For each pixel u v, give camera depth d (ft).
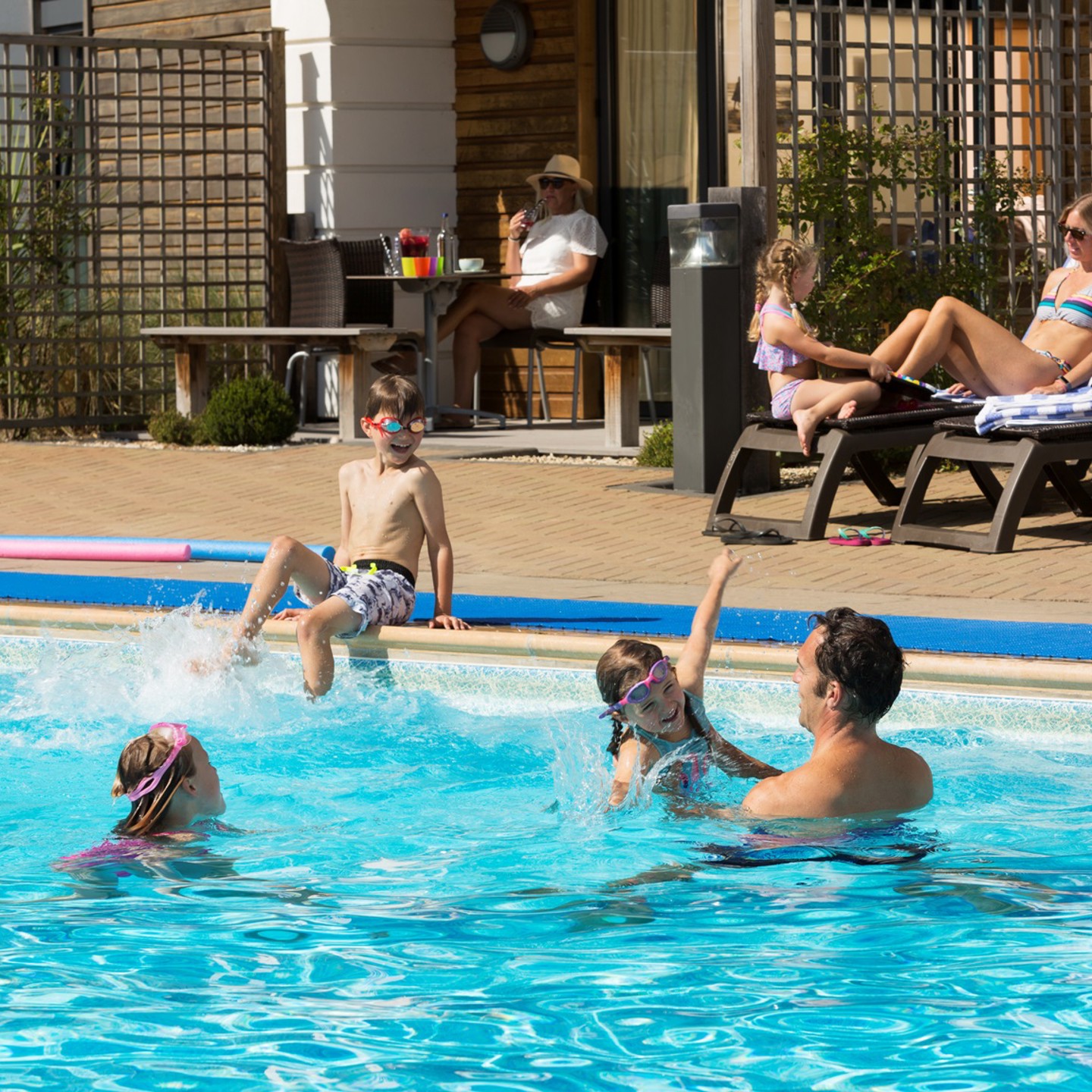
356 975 13.56
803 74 48.06
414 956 14.02
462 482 40.11
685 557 31.40
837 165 40.29
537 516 35.86
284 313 53.42
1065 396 30.78
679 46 49.83
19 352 51.16
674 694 18.10
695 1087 11.36
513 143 53.06
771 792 17.75
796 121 39.99
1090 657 21.71
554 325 50.03
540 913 15.19
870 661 17.35
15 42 49.49
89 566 32.14
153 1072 11.63
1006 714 21.57
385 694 24.70
